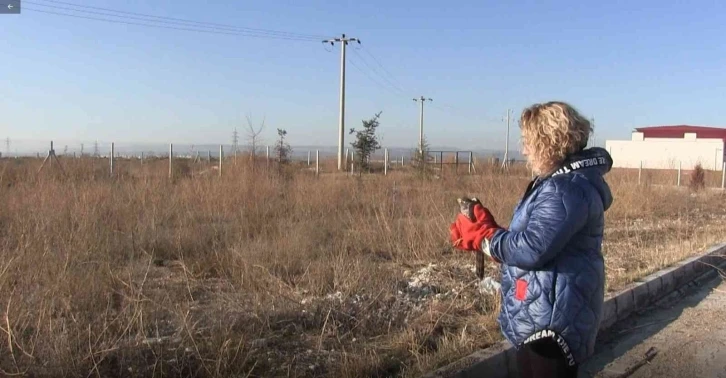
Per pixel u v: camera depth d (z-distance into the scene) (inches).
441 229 356.8
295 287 247.1
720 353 216.8
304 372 167.9
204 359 163.0
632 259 349.1
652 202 639.1
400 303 233.3
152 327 186.2
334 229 362.6
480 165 896.9
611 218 559.8
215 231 326.0
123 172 567.2
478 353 188.4
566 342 102.3
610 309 250.4
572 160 105.3
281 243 299.4
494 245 105.4
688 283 326.3
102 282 205.8
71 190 377.4
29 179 445.1
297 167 812.0
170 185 470.6
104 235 283.4
